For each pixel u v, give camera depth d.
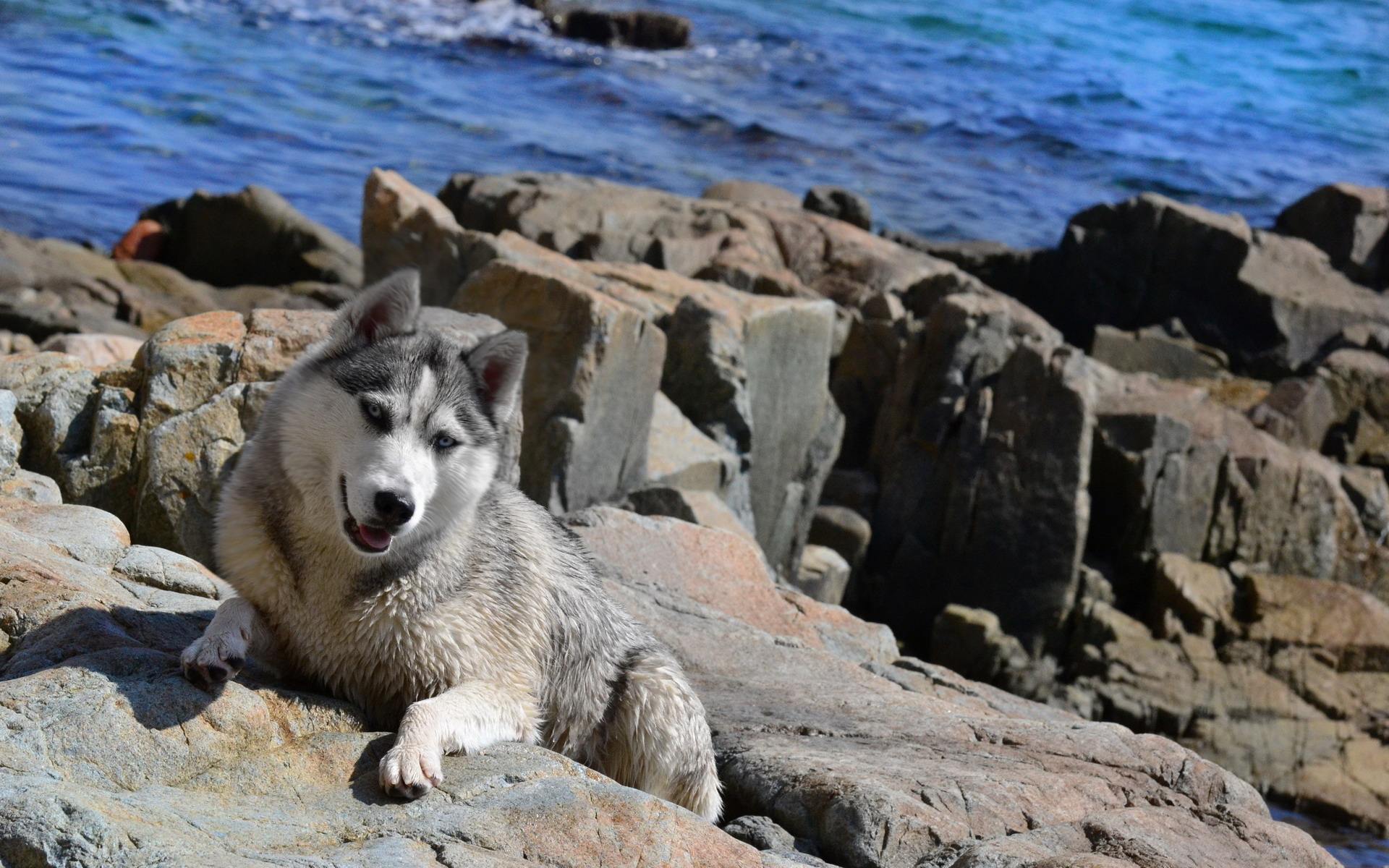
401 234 15.93
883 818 5.07
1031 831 5.19
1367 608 17.41
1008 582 18.06
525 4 48.09
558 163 34.81
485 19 47.03
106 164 29.28
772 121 41.47
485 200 25.69
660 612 7.95
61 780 3.67
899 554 18.83
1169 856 4.93
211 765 4.02
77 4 41.03
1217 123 47.56
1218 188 40.12
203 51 39.38
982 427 18.56
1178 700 16.36
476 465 4.60
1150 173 40.94
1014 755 6.15
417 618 4.46
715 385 14.68
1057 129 44.44
